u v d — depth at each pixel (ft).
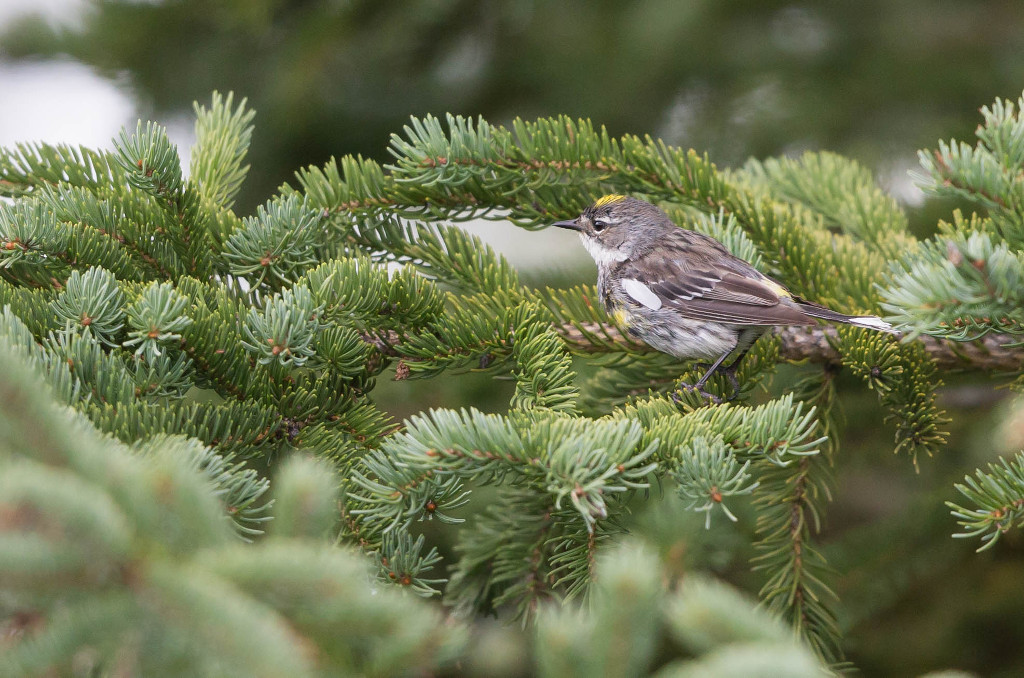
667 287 32.01
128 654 12.98
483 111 53.01
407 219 31.65
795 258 32.58
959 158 21.83
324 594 13.15
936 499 34.81
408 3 49.29
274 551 13.30
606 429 20.54
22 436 14.06
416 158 29.17
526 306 27.55
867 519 41.24
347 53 49.85
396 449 19.99
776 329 32.09
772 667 11.55
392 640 13.41
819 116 50.06
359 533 21.77
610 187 33.58
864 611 33.78
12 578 12.45
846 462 36.73
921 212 42.68
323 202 30.48
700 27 51.03
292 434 24.58
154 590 12.71
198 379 24.80
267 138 50.49
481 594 28.22
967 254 17.26
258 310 26.63
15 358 14.61
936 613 36.83
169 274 28.30
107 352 24.59
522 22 52.29
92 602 12.78
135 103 51.26
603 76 52.11
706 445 20.15
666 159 32.30
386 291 26.58
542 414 22.47
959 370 30.04
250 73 50.62
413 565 19.99
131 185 27.12
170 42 50.78
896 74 50.60
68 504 12.48
